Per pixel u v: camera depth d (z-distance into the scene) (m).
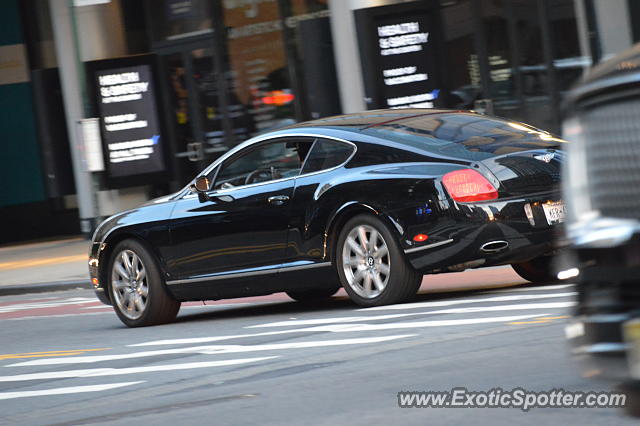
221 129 56.59
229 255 24.84
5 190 73.75
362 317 21.94
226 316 26.62
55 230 74.00
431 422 12.48
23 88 72.56
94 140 53.44
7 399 17.94
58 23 58.59
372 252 22.64
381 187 22.34
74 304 36.44
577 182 10.30
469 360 15.99
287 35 55.22
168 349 21.53
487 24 51.16
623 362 9.93
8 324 32.25
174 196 26.28
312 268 23.59
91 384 18.36
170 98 57.16
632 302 9.89
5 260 58.88
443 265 21.88
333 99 54.78
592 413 11.89
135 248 26.39
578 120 10.25
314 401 14.46
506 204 21.64
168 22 56.97
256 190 24.42
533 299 21.86
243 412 14.28
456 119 23.97
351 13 50.69
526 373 14.45
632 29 48.91
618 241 9.85
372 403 13.88
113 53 57.25
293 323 22.95
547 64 50.47
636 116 9.72
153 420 14.52
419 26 50.81
